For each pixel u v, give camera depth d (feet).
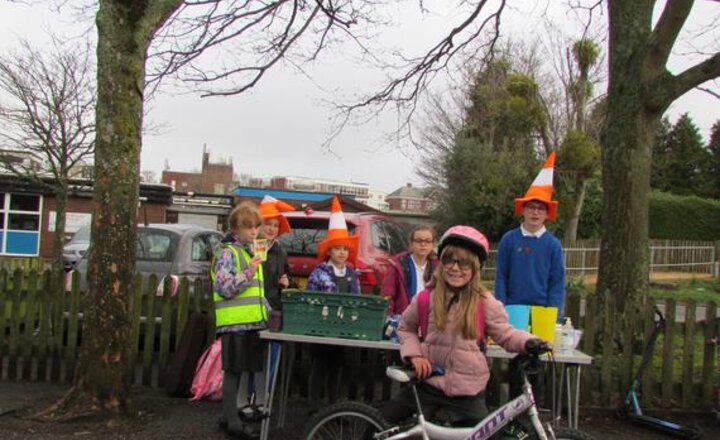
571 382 17.24
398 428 12.42
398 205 253.24
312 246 24.12
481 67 41.91
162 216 93.25
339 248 18.28
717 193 148.87
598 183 95.76
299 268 23.79
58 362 22.98
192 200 117.08
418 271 18.08
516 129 82.02
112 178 18.03
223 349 16.83
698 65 22.81
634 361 21.57
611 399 21.06
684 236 106.83
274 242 19.20
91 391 17.89
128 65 18.20
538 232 17.67
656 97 23.48
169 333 22.58
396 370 12.39
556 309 15.15
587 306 21.26
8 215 85.10
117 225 18.04
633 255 23.76
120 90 18.11
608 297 21.26
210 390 20.74
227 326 16.70
